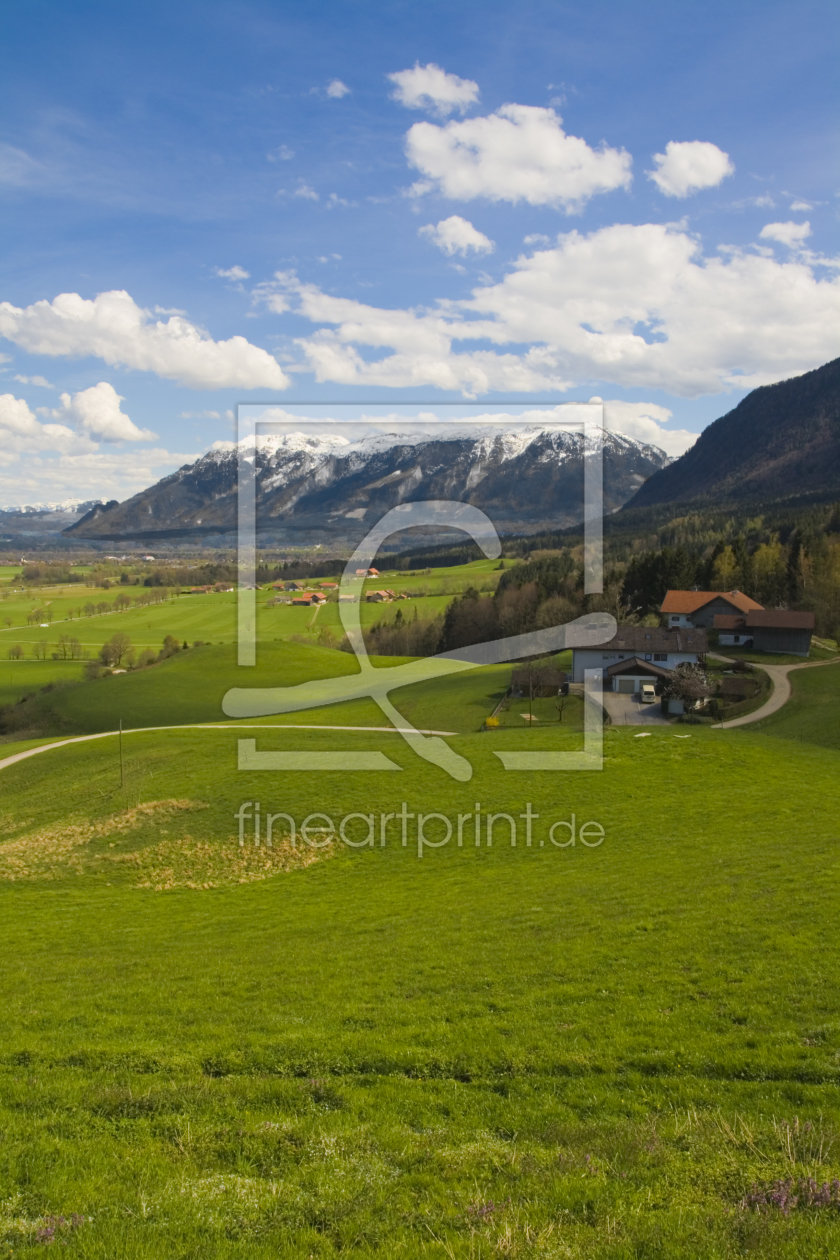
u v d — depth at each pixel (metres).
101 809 42.69
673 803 36.25
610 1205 9.16
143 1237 8.73
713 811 34.59
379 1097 12.73
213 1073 14.01
